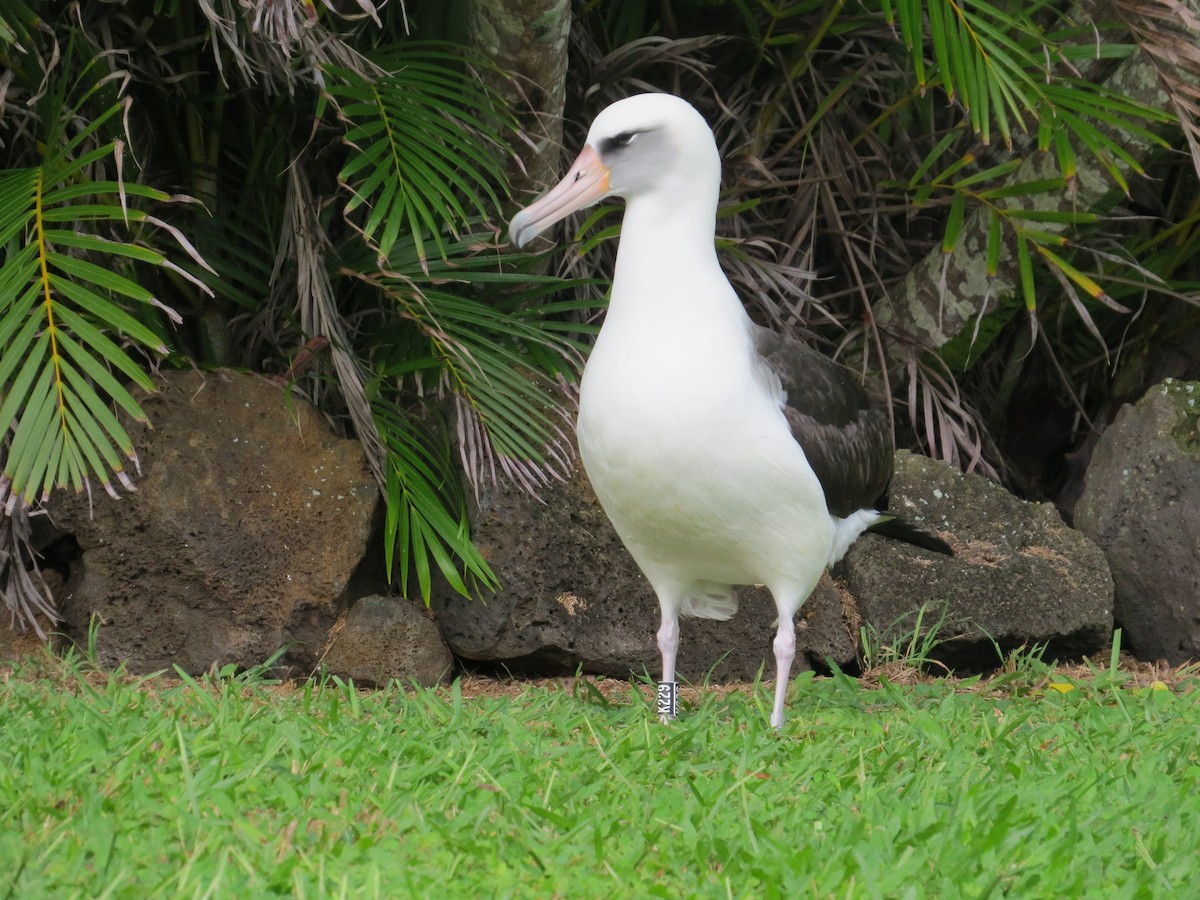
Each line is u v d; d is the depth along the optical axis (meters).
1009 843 6.26
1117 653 10.73
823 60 14.09
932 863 6.04
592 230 13.13
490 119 11.47
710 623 11.60
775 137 14.21
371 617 10.74
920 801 6.86
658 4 14.00
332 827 6.11
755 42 13.28
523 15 10.83
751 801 6.87
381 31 12.20
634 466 8.55
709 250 8.86
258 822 6.16
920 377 13.73
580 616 11.25
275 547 10.67
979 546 12.38
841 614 11.91
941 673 12.25
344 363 10.92
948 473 12.60
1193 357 14.32
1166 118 10.94
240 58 9.86
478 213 11.82
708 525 8.75
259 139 11.67
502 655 11.16
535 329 11.38
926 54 14.05
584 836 6.22
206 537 10.48
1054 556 12.44
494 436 10.97
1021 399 15.29
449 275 11.02
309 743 7.53
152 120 11.74
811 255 13.51
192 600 10.53
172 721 7.82
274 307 11.71
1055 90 10.98
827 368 9.63
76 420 9.16
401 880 5.54
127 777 6.59
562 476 11.42
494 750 7.54
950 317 13.24
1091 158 12.30
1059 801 6.99
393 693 10.04
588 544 11.34
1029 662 11.67
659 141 8.76
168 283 11.82
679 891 5.60
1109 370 14.86
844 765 7.68
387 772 6.94
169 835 5.96
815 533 8.91
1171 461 12.51
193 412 10.77
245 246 12.20
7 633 10.47
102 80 9.64
